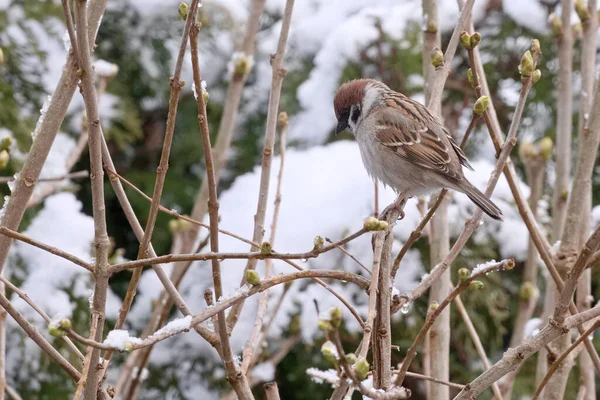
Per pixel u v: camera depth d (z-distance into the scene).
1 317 4.90
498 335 8.54
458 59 9.45
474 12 9.32
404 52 9.00
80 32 3.71
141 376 5.93
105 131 9.49
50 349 4.01
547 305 5.70
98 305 3.95
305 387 8.70
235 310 4.75
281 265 7.96
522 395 8.24
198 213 7.09
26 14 9.11
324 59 9.22
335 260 8.02
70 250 8.24
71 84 4.32
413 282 8.02
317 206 8.24
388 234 4.34
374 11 9.27
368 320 3.70
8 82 8.86
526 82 4.46
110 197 10.23
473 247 8.45
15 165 8.48
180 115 10.34
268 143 5.13
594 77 6.03
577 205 5.29
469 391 4.07
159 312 6.21
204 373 8.63
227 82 10.21
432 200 6.87
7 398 7.77
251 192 8.56
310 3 10.16
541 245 4.70
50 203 8.56
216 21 9.98
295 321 7.77
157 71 10.05
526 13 9.16
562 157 6.06
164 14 9.95
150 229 4.16
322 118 9.21
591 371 5.54
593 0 5.96
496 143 4.64
